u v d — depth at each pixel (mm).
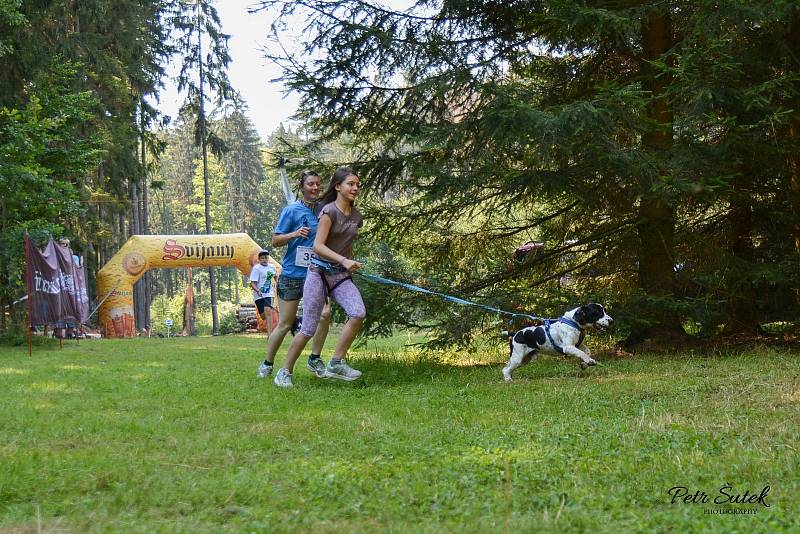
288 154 11211
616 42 10281
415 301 10859
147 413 6363
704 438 4824
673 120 9750
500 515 3344
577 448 4672
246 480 3932
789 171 10305
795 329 11195
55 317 13797
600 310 8773
